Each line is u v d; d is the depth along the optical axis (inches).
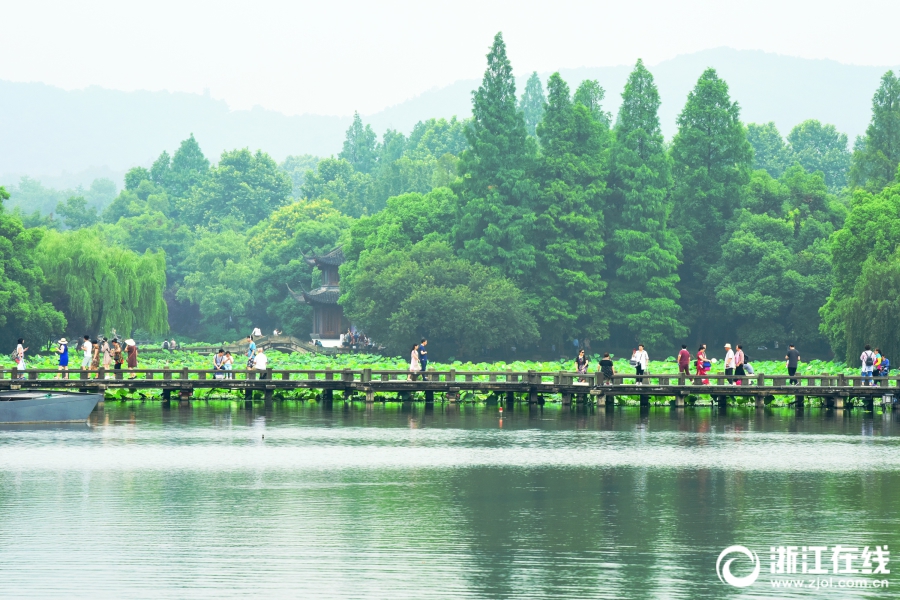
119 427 1851.6
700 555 992.9
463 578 911.7
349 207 7755.9
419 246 4490.7
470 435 1780.3
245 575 913.5
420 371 2386.8
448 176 6914.4
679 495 1258.6
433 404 2395.4
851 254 3575.3
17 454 1530.5
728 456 1557.6
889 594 890.7
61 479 1333.7
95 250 4202.8
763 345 4559.5
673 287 4434.1
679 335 4399.6
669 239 4503.0
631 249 4439.0
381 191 7519.7
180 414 2079.2
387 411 2196.1
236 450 1581.0
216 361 2488.9
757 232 4522.6
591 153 4571.9
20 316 3752.5
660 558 981.2
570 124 4552.2
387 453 1568.7
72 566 935.0
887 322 3083.2
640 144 4569.4
